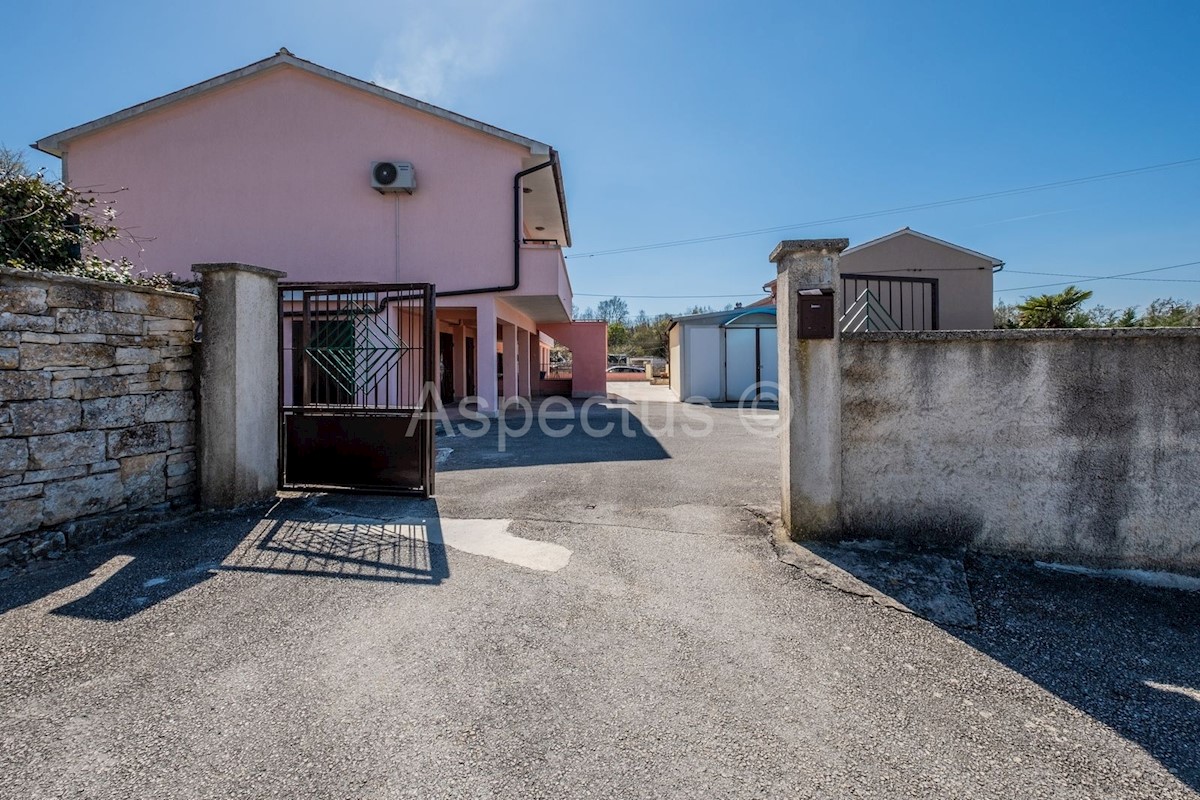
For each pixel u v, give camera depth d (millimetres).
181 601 2828
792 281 3666
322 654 2334
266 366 4766
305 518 4277
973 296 17422
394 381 11227
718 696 2084
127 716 1899
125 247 11367
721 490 5223
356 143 11219
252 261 11320
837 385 3631
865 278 4996
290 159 11266
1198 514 3252
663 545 3754
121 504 3820
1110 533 3336
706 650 2430
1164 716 2021
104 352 3697
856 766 1715
